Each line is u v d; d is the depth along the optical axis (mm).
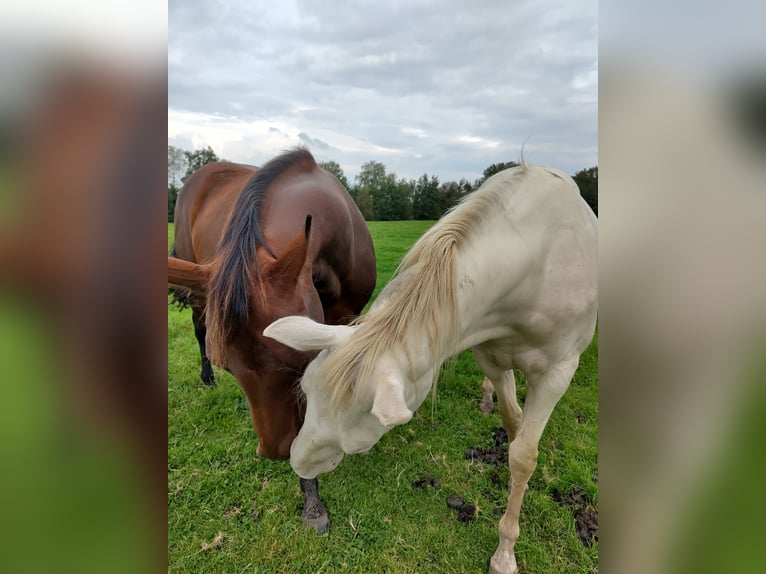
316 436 1322
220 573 1979
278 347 1482
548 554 2047
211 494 2400
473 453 2713
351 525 2203
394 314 1253
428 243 1387
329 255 2248
